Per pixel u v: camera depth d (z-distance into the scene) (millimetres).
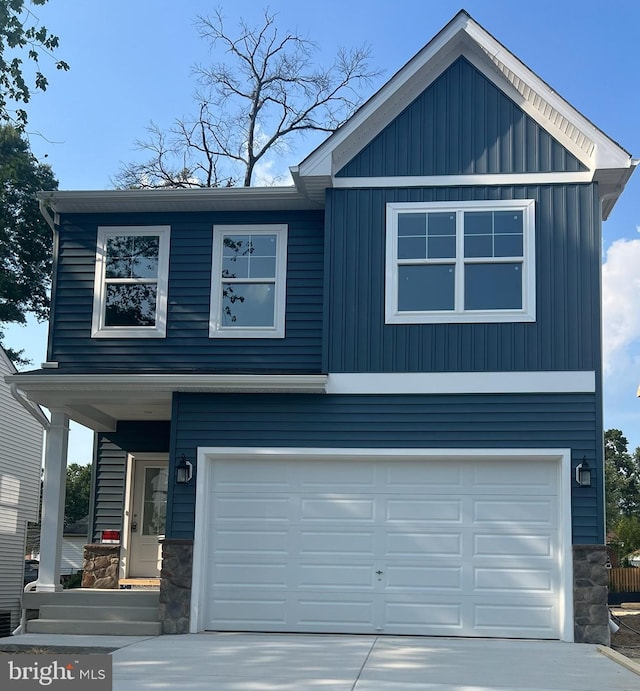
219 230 14352
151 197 14219
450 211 13234
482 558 12547
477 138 13359
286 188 13938
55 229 14688
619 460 46969
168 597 12695
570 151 13180
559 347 12703
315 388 12828
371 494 12906
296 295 13992
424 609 12531
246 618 12781
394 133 13531
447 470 12820
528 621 12312
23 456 26000
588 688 8758
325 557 12828
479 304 12969
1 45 12977
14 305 28438
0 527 24266
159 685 8727
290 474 13094
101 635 12562
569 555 12195
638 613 17266
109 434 15977
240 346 13930
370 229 13320
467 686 8789
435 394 12812
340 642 11727
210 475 13172
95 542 15641
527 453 12516
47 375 13125
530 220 13031
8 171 15977
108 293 14430
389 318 13039
